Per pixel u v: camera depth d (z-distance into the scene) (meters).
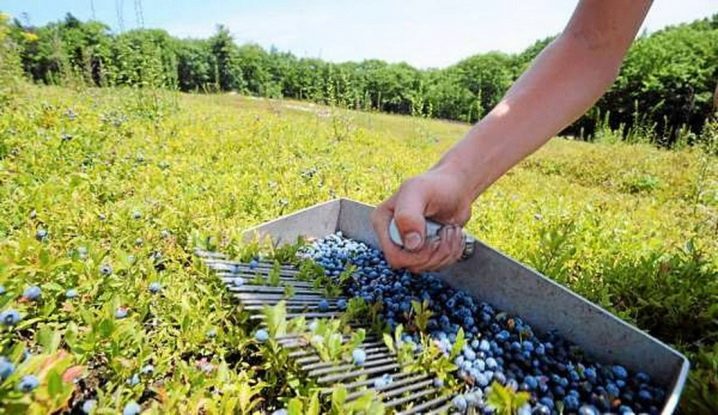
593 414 1.15
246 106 12.18
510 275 1.62
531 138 1.47
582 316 1.45
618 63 1.48
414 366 1.26
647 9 1.41
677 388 1.10
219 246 1.93
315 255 1.98
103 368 1.29
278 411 1.07
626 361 1.35
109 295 1.52
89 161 3.41
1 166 2.88
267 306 1.30
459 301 1.64
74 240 1.90
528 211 3.35
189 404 1.09
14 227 2.08
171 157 3.83
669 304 1.73
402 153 6.37
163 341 1.42
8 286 1.36
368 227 2.19
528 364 1.37
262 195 2.86
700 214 4.22
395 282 1.77
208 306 1.56
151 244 2.02
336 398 1.03
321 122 8.66
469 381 1.26
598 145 12.09
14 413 0.92
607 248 2.42
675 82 23.69
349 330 1.37
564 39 1.49
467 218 1.53
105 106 6.84
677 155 8.48
